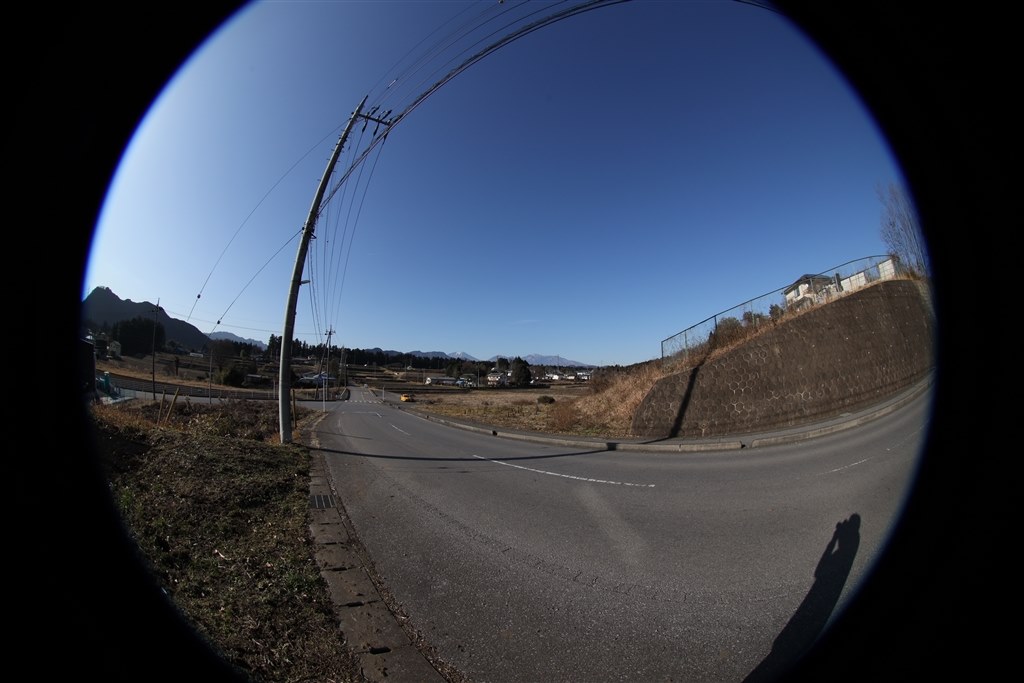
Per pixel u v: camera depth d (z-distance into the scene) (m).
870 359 15.00
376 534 5.83
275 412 27.58
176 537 4.74
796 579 4.04
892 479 6.75
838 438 11.05
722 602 3.75
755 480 7.84
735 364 15.20
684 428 15.42
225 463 8.34
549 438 16.70
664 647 3.18
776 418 14.45
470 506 7.24
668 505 6.75
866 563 4.17
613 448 14.10
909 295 16.78
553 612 3.73
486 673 2.93
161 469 7.09
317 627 3.40
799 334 14.87
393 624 3.52
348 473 10.19
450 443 16.88
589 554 5.00
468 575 4.52
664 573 4.39
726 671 2.88
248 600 3.65
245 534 5.28
